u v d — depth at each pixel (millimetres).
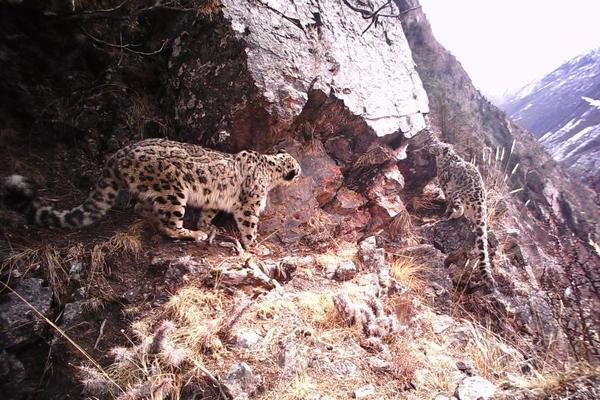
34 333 1419
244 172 2105
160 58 2283
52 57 2061
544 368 1747
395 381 1508
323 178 2441
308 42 2355
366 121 2516
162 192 1884
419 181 3172
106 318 1533
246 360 1440
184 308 1565
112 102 2213
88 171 2080
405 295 2055
